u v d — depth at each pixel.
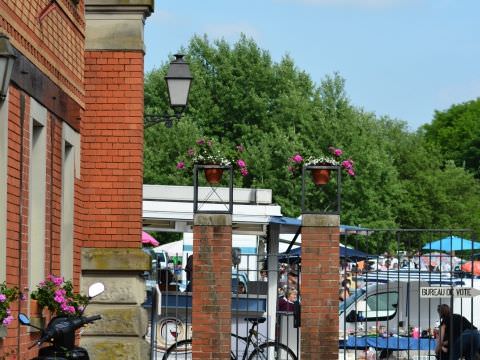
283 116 77.94
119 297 22.20
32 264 18.66
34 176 18.77
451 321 24.33
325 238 23.45
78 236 21.83
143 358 22.25
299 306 25.50
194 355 23.27
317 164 23.97
